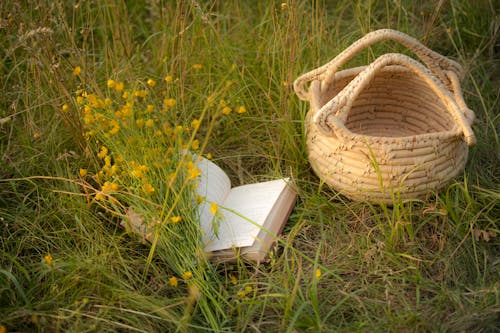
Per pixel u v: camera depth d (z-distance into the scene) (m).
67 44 2.20
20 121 2.28
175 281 1.65
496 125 2.33
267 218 1.86
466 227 1.84
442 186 1.90
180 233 1.76
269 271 1.81
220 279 1.81
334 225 1.94
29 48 1.95
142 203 1.77
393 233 1.79
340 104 1.82
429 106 2.22
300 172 2.12
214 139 2.33
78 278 1.65
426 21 2.79
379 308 1.67
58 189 2.00
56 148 2.13
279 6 2.82
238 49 2.56
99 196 1.76
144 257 1.86
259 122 2.38
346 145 1.84
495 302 1.63
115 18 2.40
